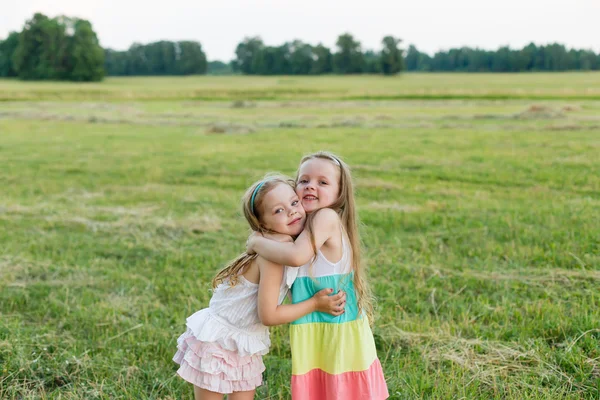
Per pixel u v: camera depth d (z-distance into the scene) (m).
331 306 2.61
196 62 120.88
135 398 3.42
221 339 2.74
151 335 4.23
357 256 2.79
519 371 3.62
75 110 31.19
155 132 19.62
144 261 6.21
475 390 3.36
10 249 6.60
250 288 2.73
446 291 4.96
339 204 2.78
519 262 5.64
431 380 3.53
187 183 10.85
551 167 10.87
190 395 3.46
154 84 70.75
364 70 104.88
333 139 16.22
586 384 3.42
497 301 4.72
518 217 7.27
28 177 11.55
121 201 9.27
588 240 6.12
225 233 7.14
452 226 7.09
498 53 123.31
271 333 4.29
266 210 2.62
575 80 62.25
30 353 3.95
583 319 4.18
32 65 87.31
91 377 3.70
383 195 9.11
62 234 7.31
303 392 2.68
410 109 28.61
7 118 25.33
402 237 6.72
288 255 2.52
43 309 4.82
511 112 24.80
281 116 25.44
